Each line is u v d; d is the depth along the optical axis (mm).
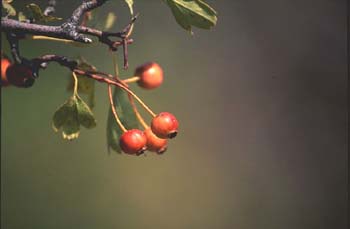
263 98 1468
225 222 1332
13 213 1180
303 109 1484
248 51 1473
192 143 1381
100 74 726
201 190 1347
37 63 716
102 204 1238
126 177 1277
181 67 1416
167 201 1298
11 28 697
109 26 747
